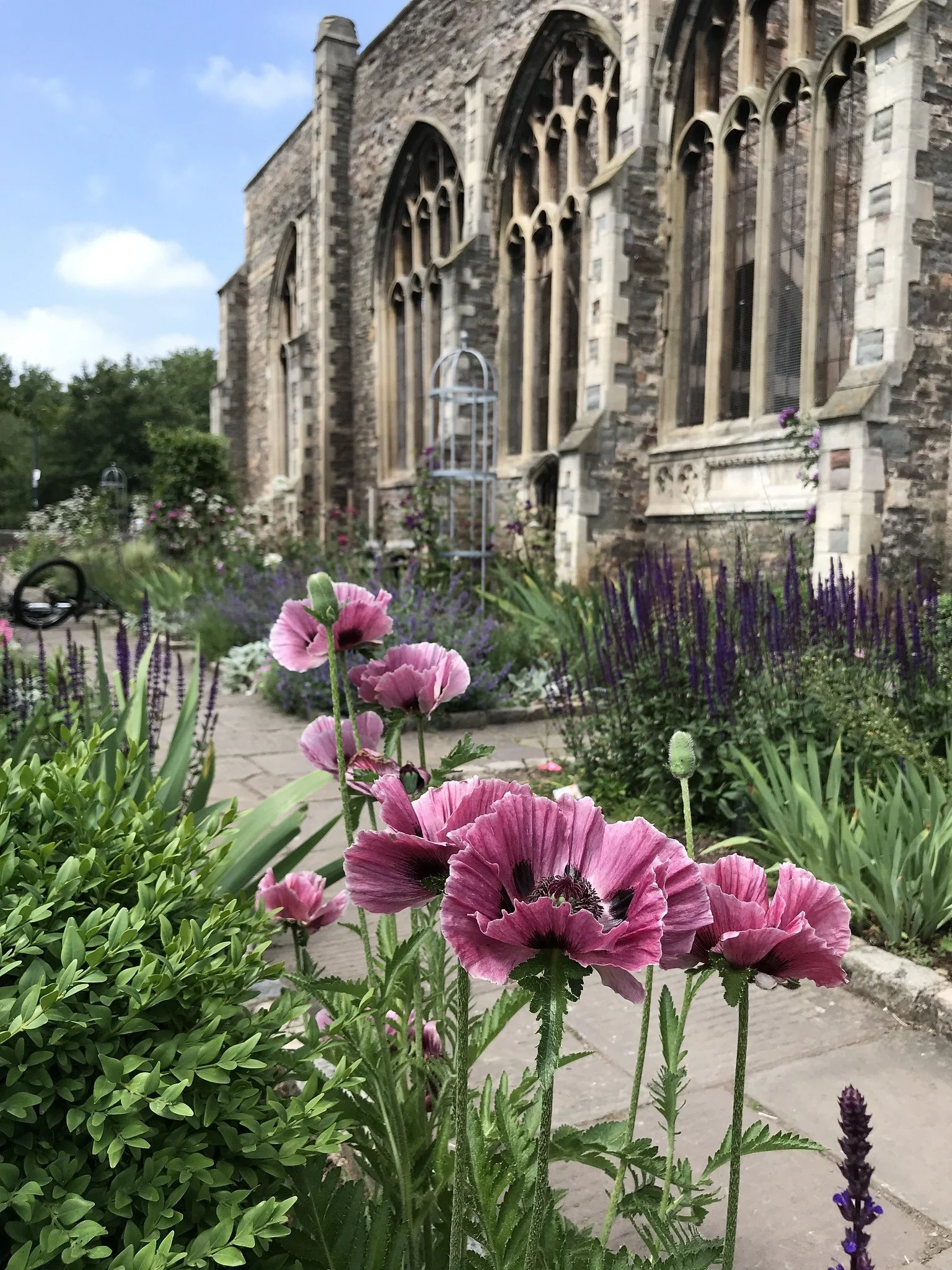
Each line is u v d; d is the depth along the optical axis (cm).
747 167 1122
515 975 77
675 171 1177
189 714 346
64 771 165
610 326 1173
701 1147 241
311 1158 140
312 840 301
